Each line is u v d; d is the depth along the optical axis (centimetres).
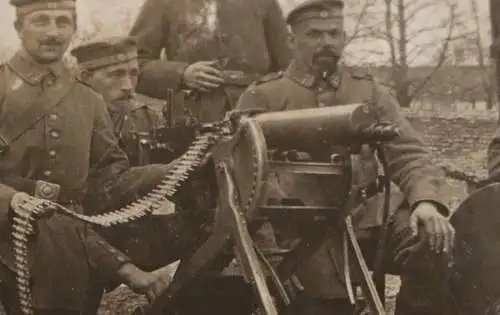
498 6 416
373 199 346
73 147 357
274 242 323
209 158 314
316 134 299
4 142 355
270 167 303
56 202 353
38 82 360
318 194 312
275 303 334
